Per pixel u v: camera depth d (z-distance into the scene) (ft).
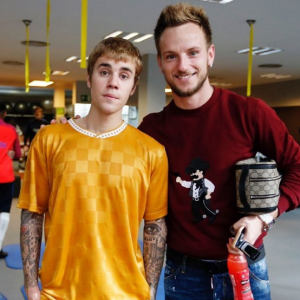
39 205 5.03
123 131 5.07
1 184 13.41
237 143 5.19
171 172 5.43
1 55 27.63
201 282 5.41
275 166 4.79
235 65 29.86
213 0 15.29
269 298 5.51
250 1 15.33
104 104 4.83
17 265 12.60
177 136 5.42
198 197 5.25
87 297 4.72
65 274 4.80
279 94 39.70
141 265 5.06
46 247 4.88
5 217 13.47
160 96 26.61
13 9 16.89
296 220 21.08
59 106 44.96
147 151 5.07
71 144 4.89
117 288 4.81
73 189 4.80
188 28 5.04
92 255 4.74
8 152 13.76
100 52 4.83
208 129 5.27
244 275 4.72
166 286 5.78
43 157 4.94
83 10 9.85
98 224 4.79
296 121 38.09
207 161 5.24
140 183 5.00
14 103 51.39
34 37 21.98
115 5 16.11
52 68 33.09
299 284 11.94
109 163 4.86
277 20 17.69
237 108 5.23
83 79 40.09
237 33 20.13
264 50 24.43
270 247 15.81
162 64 5.30
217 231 5.25
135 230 4.97
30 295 4.97
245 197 4.74
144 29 19.85
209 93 5.35
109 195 4.82
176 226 5.46
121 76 4.89
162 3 15.83
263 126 5.13
